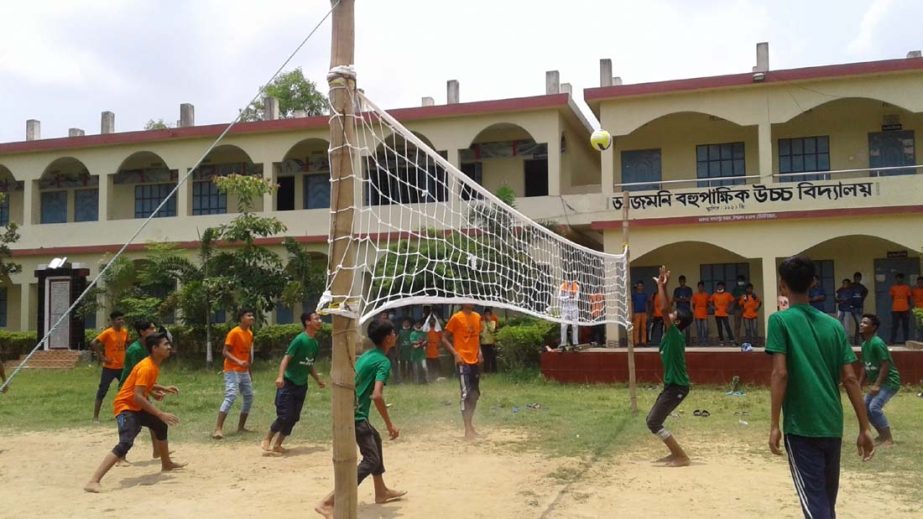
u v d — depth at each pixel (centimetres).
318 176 2430
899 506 586
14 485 702
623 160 2198
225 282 1916
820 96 1831
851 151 2022
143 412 721
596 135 991
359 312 398
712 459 777
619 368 1464
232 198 2506
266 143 2291
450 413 1132
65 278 2186
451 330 935
